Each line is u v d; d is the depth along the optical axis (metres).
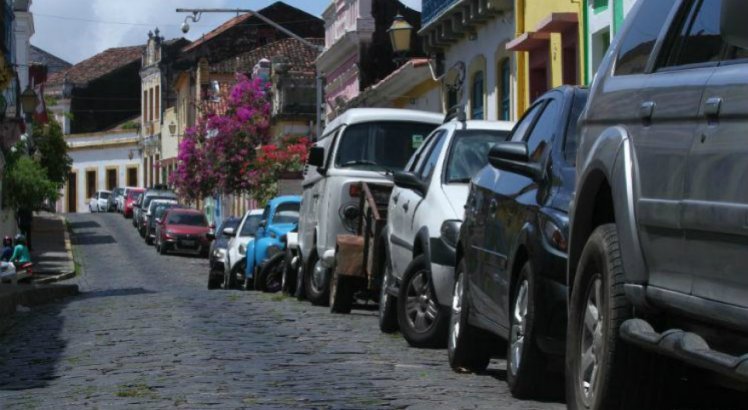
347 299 20.59
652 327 7.23
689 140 6.76
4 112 40.66
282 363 13.17
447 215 14.29
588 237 8.39
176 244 64.31
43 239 70.69
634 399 7.48
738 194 6.14
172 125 101.62
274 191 53.44
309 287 23.41
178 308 21.89
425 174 15.63
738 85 6.32
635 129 7.57
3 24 45.78
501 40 33.50
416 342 14.88
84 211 120.19
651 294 7.16
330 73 60.09
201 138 64.94
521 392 10.19
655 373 7.41
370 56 51.97
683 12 7.46
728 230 6.19
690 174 6.70
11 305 24.06
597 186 8.10
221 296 26.58
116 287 44.28
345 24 55.38
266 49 93.06
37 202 57.12
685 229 6.68
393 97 44.94
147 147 111.00
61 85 122.75
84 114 123.25
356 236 20.44
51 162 71.38
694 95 6.81
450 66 39.06
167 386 11.44
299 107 64.94
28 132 66.81
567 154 10.26
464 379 11.86
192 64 102.38
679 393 7.82
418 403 10.21
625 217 7.41
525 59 31.55
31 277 42.50
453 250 14.10
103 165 118.44
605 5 25.42
